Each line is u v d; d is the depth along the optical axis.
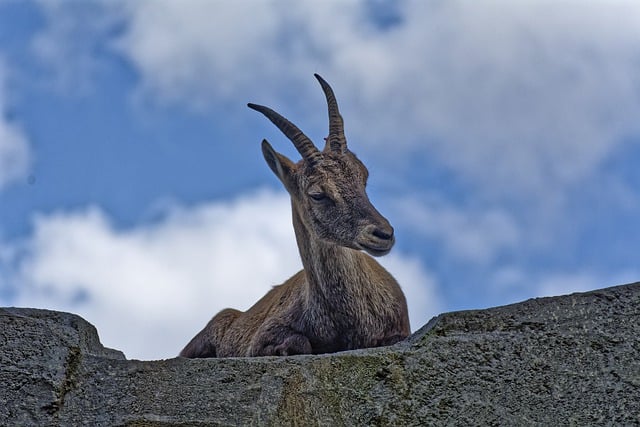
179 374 19.83
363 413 19.17
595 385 19.16
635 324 19.81
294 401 19.39
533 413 18.92
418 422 18.97
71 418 19.33
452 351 19.70
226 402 19.44
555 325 19.89
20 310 20.66
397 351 19.84
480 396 19.16
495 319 20.08
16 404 19.42
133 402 19.50
